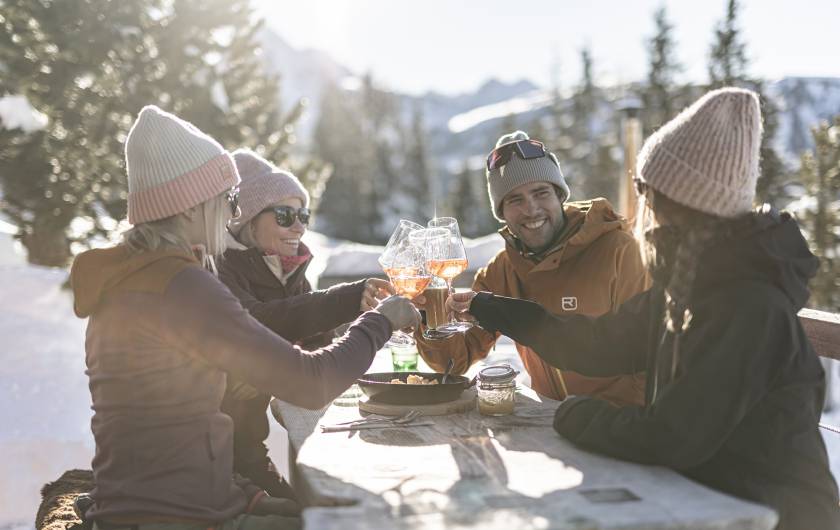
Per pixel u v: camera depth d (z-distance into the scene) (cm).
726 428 165
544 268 299
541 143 306
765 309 164
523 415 226
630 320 224
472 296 253
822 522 169
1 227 895
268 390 186
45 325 554
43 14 770
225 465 193
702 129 170
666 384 181
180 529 181
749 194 172
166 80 852
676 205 177
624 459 178
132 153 194
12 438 411
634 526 139
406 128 6338
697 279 174
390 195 5584
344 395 258
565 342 230
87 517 193
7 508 376
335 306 265
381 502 153
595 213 303
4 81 755
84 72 789
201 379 187
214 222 202
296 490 208
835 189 785
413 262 244
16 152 745
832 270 762
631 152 823
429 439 201
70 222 776
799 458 172
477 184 4450
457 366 291
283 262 295
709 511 145
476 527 139
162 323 180
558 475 169
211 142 202
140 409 183
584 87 4094
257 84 992
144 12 836
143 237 195
